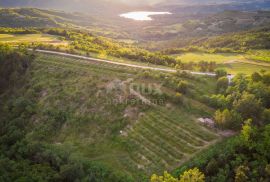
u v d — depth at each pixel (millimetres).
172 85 95375
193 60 159125
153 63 131625
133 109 87625
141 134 78938
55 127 89438
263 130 69875
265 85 89062
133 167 69750
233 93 83938
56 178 64750
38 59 122250
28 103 98375
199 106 86062
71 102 96312
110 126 83688
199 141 73000
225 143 70062
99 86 99750
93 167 70188
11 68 115875
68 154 74750
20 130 87625
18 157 74625
